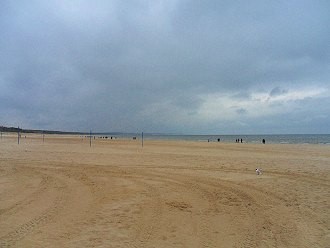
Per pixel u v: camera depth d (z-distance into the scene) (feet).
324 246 19.31
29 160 66.95
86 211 26.89
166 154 85.10
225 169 53.93
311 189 36.83
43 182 41.39
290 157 75.87
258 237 20.90
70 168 54.90
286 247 19.17
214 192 35.19
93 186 38.65
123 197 32.50
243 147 122.72
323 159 70.44
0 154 80.69
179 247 19.08
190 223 23.84
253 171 51.37
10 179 43.75
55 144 136.98
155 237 20.71
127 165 59.36
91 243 19.39
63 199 31.42
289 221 24.47
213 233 21.66
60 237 20.38
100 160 68.18
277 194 34.17
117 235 20.90
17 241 19.58
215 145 140.46
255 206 29.14
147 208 28.07
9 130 460.55
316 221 24.45
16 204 29.25
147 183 40.81
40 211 26.81
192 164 60.95
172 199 31.65
